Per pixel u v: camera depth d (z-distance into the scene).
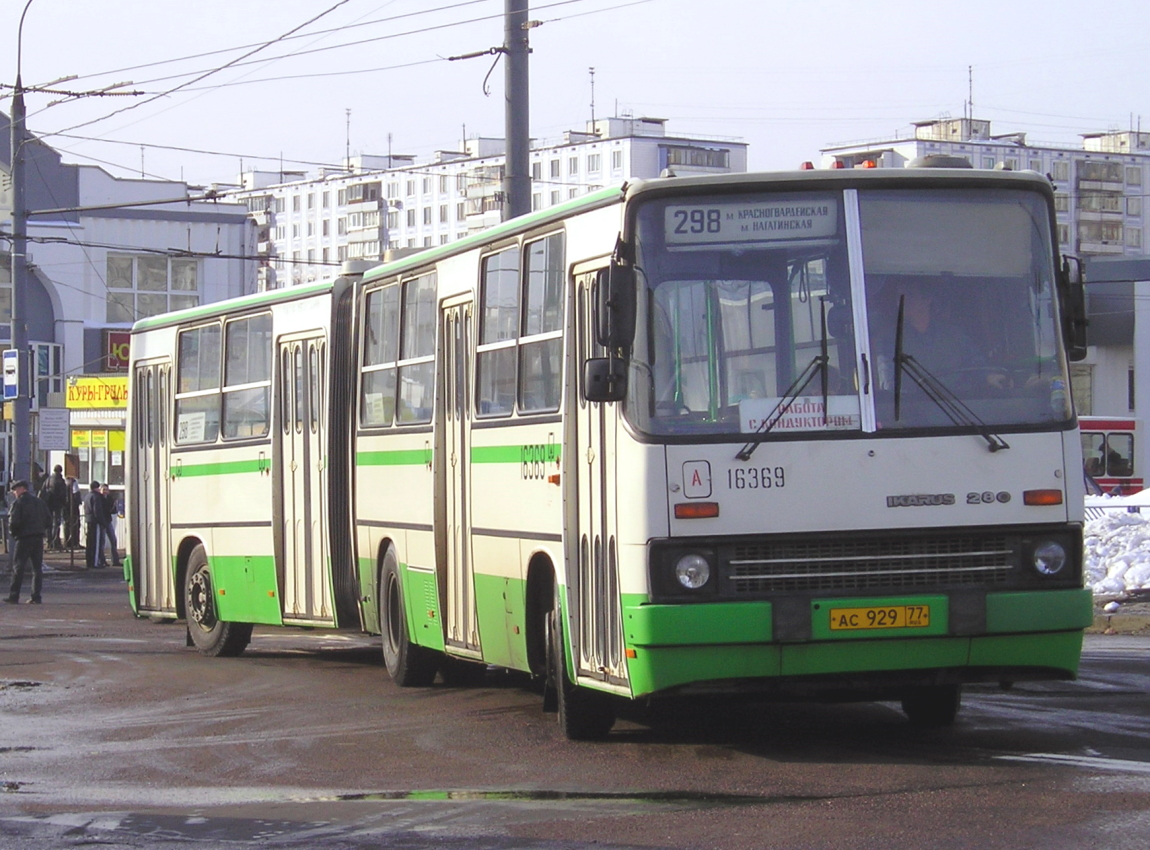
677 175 10.59
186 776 10.72
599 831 8.52
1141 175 140.62
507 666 12.84
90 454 43.44
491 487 13.02
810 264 10.35
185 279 62.72
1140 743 10.94
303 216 154.75
